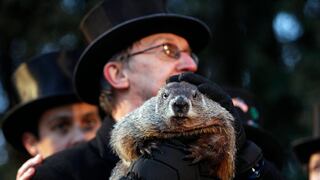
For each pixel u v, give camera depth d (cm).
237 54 1595
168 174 524
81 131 830
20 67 894
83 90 731
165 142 546
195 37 719
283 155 863
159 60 679
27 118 873
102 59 705
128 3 704
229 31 1595
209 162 540
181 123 541
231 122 557
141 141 555
